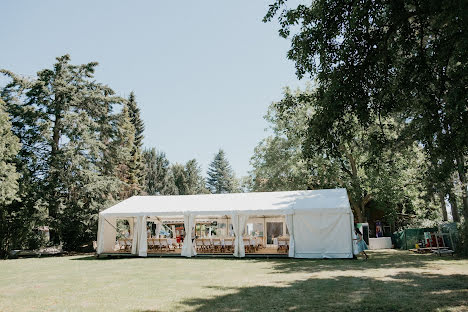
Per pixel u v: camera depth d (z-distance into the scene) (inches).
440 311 192.9
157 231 890.7
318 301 232.5
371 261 524.7
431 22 295.9
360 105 292.7
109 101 1057.5
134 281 354.9
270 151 1088.8
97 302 247.4
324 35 283.6
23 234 895.1
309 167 544.4
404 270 395.2
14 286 335.9
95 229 943.0
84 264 574.9
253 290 283.9
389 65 309.0
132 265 537.0
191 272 428.1
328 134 299.0
